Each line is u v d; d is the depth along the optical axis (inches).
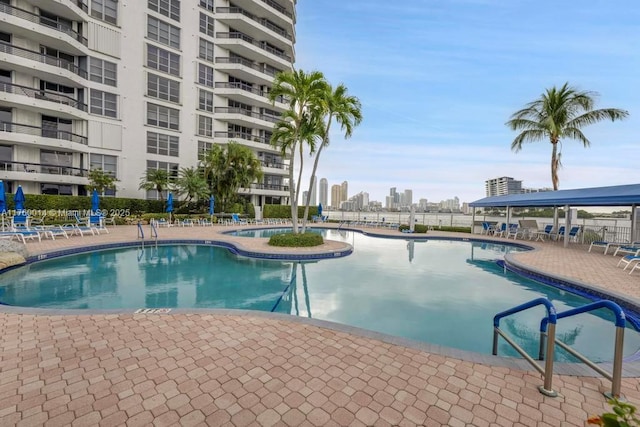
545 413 95.1
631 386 109.6
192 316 174.7
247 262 397.7
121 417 90.7
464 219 923.4
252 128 1326.3
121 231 636.7
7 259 320.5
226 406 96.7
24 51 764.0
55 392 102.5
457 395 104.3
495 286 305.4
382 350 137.0
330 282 314.8
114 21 909.2
